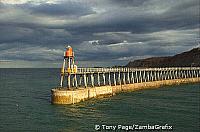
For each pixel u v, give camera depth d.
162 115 44.53
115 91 72.44
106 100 59.41
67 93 53.34
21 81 131.62
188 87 90.94
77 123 40.03
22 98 65.81
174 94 71.50
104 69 69.94
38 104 55.56
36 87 95.75
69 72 57.56
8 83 117.25
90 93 59.44
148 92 75.62
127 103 56.00
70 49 57.75
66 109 49.47
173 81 99.62
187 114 45.19
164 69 100.75
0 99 64.31
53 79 149.38
